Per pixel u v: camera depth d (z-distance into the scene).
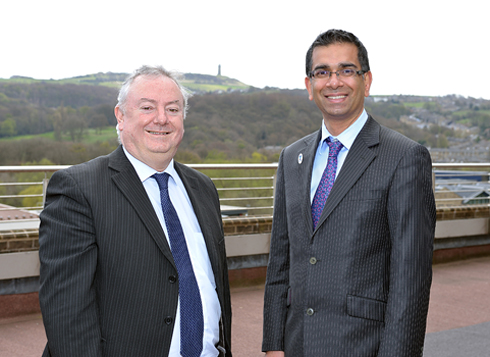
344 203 1.86
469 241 7.04
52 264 1.70
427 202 1.84
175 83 1.92
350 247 1.83
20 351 3.67
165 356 1.75
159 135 1.86
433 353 3.83
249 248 5.57
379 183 1.83
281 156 2.23
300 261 1.96
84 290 1.69
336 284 1.83
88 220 1.73
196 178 2.17
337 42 1.94
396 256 1.78
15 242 4.34
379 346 1.79
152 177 1.93
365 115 2.02
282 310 2.15
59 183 1.78
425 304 1.79
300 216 1.99
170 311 1.76
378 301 1.82
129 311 1.72
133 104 1.86
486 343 4.04
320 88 1.95
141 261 1.74
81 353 1.65
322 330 1.84
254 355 3.79
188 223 1.96
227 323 2.04
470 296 5.40
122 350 1.72
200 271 1.89
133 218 1.78
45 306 1.69
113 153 1.94
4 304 4.29
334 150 1.98
